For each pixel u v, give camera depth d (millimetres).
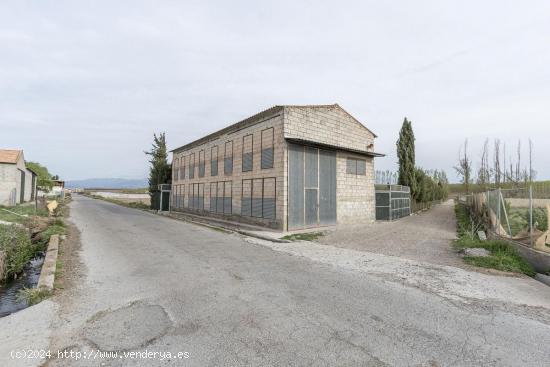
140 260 7641
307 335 3643
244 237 11922
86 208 28453
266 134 14898
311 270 6715
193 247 9578
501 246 8461
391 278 6082
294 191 13883
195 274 6367
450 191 65562
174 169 28438
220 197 19219
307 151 14617
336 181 16266
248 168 16250
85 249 8922
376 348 3354
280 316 4199
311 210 14688
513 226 9266
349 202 17094
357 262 7504
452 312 4387
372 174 19031
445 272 6551
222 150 19188
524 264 7176
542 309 4551
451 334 3711
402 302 4762
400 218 22281
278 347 3352
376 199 20750
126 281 5836
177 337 3584
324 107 15688
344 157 16859
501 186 33312
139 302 4730
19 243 7762
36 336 3604
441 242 10641
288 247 9641
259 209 15156
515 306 4652
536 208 8273
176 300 4816
